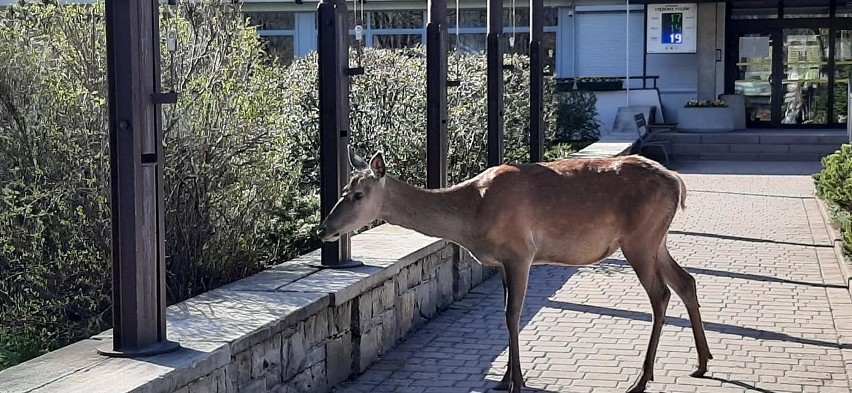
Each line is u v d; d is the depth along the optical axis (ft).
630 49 81.25
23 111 23.61
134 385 14.65
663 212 20.74
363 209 20.07
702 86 79.51
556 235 20.54
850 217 34.04
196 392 16.19
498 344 24.85
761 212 46.88
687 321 26.86
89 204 23.31
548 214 20.42
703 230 41.93
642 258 20.75
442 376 22.27
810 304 28.68
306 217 32.12
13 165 23.65
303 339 20.06
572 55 82.28
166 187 23.86
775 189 55.36
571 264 21.01
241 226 25.79
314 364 20.57
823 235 40.37
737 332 25.57
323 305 20.63
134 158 16.05
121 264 16.20
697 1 77.66
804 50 79.66
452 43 82.58
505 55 50.11
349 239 23.86
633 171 20.85
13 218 23.22
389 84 40.55
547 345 24.61
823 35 79.10
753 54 80.28
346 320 22.04
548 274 33.68
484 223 20.25
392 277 24.49
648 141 70.54
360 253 25.54
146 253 16.34
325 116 23.89
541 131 39.29
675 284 21.66
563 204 20.45
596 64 81.97
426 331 26.25
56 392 14.29
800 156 71.05
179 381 15.53
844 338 24.90
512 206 20.22
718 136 71.87
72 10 24.11
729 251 37.22
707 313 27.66
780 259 35.65
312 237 30.22
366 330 22.94
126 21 15.92
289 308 19.58
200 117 24.23
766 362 22.86
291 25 81.97
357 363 22.48
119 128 16.01
